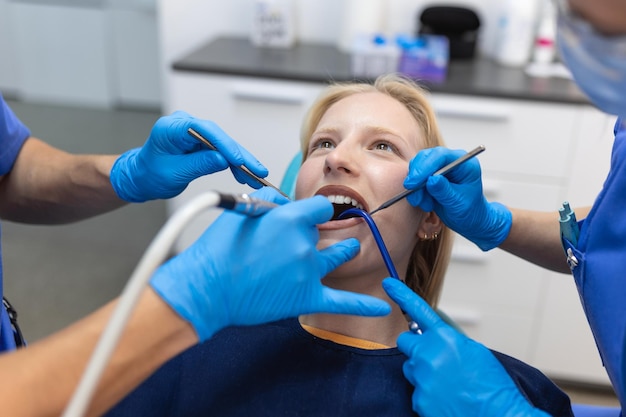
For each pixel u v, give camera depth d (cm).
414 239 109
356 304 81
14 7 430
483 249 113
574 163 188
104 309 68
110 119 425
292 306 76
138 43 430
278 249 74
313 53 223
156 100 446
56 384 62
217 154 96
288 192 131
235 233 75
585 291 91
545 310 204
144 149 103
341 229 97
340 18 234
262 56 214
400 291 87
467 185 98
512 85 191
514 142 189
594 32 54
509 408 77
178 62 199
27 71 448
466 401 78
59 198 120
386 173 100
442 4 230
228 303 73
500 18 219
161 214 317
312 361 94
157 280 70
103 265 269
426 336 83
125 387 67
